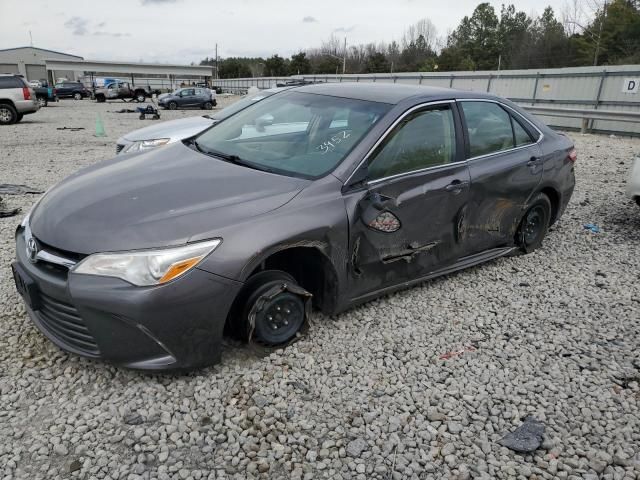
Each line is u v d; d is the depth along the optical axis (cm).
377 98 383
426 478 238
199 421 263
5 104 1791
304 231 298
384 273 357
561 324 383
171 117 2398
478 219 417
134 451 242
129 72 6147
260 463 239
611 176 929
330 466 241
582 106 2075
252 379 294
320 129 371
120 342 263
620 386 312
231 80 7206
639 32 4853
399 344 343
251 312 296
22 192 707
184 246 262
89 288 255
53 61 5844
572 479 241
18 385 283
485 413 283
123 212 282
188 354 275
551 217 523
